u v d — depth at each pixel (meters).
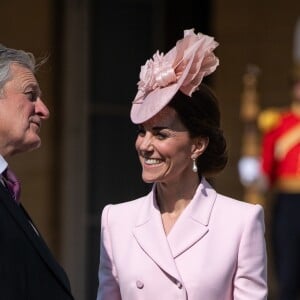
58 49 22.11
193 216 11.69
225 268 11.47
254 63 23.69
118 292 11.91
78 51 22.22
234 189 23.55
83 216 22.28
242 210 11.68
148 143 11.51
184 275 11.43
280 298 22.33
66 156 22.14
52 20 22.06
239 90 23.64
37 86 11.29
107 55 22.64
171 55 11.45
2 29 22.08
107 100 22.64
